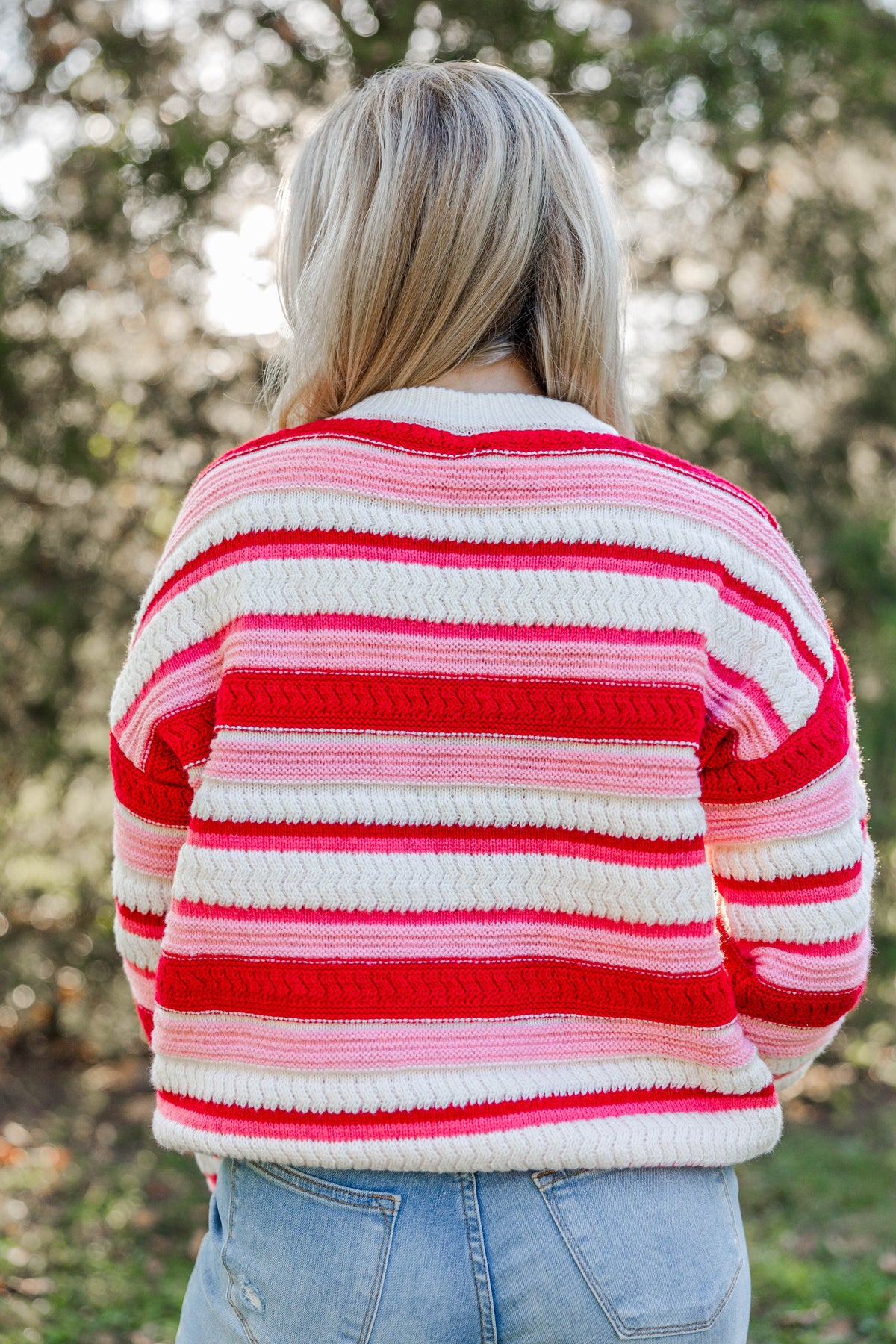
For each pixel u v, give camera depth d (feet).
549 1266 3.20
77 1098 17.52
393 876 3.27
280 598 3.34
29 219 15.53
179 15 15.31
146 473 16.94
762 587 3.45
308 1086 3.25
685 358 17.33
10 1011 18.75
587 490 3.38
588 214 3.64
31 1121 16.51
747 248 17.30
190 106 15.31
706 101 15.37
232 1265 3.35
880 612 17.38
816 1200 14.96
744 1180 15.72
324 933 3.26
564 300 3.60
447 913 3.29
